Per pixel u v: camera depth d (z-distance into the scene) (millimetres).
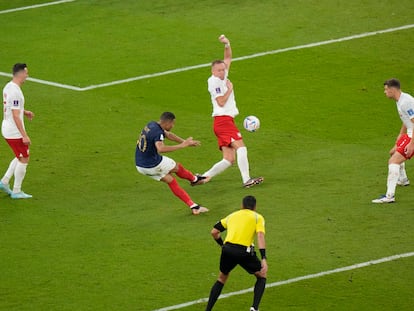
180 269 44594
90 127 61531
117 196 52594
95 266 45031
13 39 76062
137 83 68062
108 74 69500
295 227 48344
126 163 56625
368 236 47250
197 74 69312
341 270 44250
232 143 52656
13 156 57500
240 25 77562
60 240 47625
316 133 60062
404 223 48344
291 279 43594
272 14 79500
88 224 49281
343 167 55188
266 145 58625
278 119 62219
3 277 44219
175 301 41938
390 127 60688
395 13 79062
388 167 53562
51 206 51406
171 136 49719
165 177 49719
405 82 67312
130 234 48094
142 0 83562
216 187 53562
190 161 56750
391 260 45000
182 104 64812
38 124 61938
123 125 61719
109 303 41844
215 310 41250
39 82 68375
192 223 49094
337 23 77500
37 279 43969
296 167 55531
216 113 52750
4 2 84312
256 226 40062
